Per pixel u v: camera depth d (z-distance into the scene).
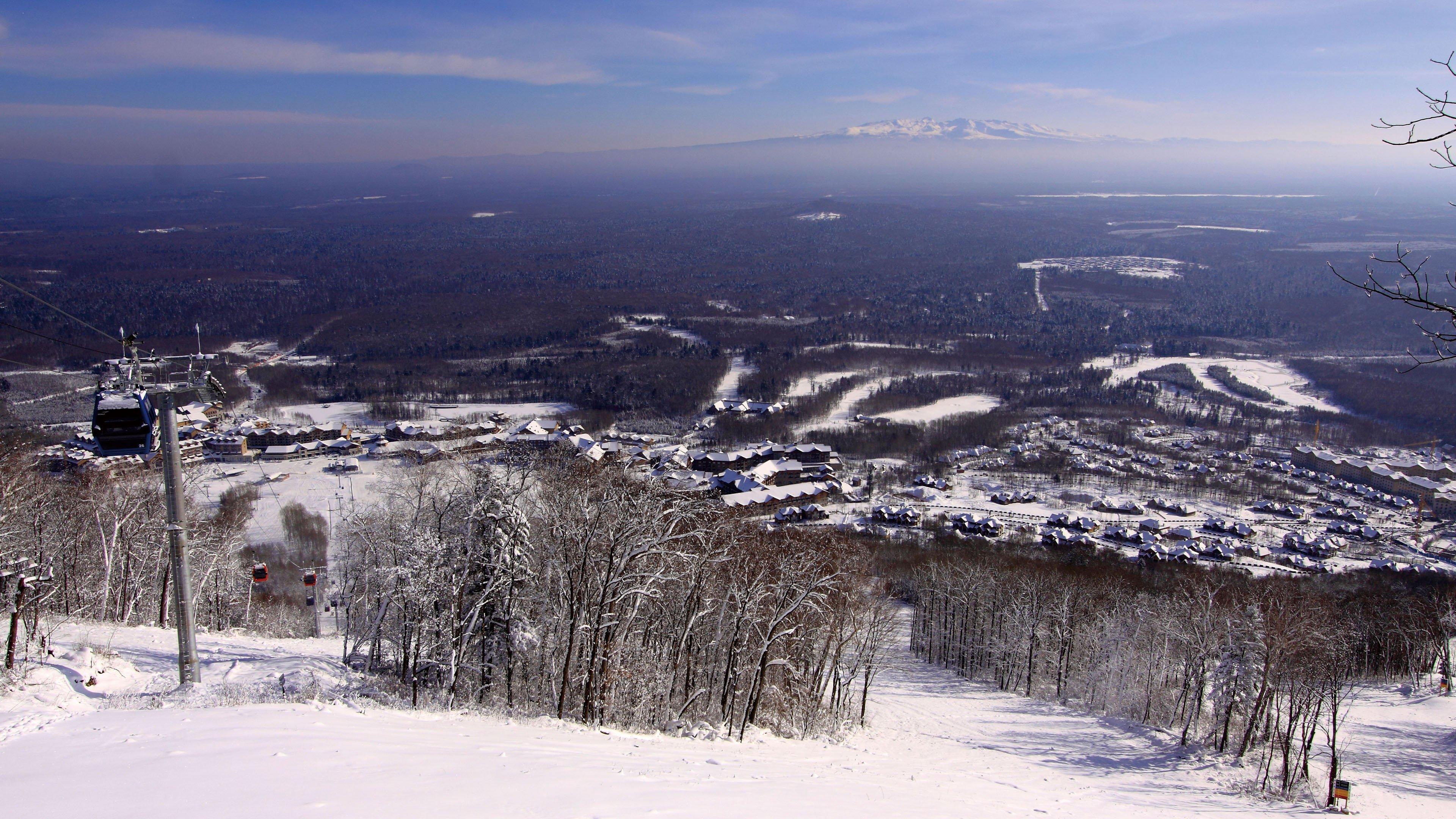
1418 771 55.62
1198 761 58.41
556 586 54.94
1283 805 47.09
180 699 33.31
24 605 40.53
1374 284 15.51
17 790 19.12
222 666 45.47
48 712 29.53
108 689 36.25
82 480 84.38
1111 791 46.94
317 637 78.44
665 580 49.88
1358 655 87.38
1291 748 58.53
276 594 97.75
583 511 47.75
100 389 34.78
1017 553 129.00
